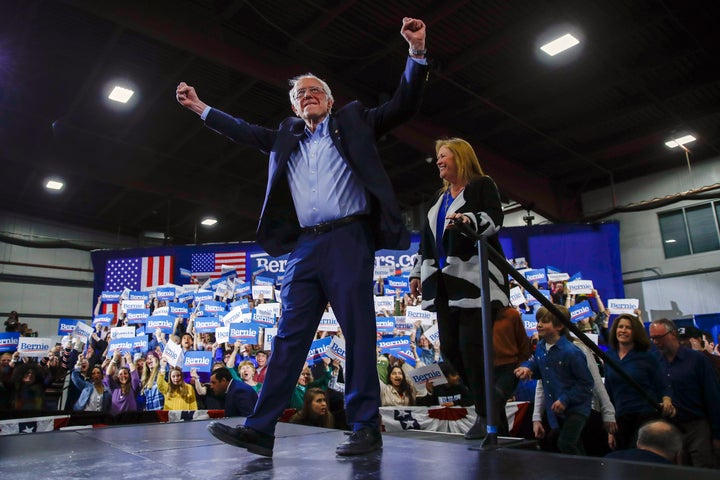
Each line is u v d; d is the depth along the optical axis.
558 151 15.40
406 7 9.92
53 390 8.97
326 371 6.92
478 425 2.61
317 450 2.15
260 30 10.79
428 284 2.85
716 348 8.73
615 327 4.25
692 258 15.30
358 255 2.19
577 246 12.23
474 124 14.10
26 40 10.65
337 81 12.13
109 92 12.36
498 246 2.76
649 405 3.97
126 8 9.30
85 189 17.67
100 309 11.09
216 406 6.65
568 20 10.19
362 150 2.26
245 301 8.74
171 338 8.50
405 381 6.50
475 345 2.64
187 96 2.60
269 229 2.42
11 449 2.19
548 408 4.40
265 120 13.91
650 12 10.15
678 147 14.98
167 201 18.28
